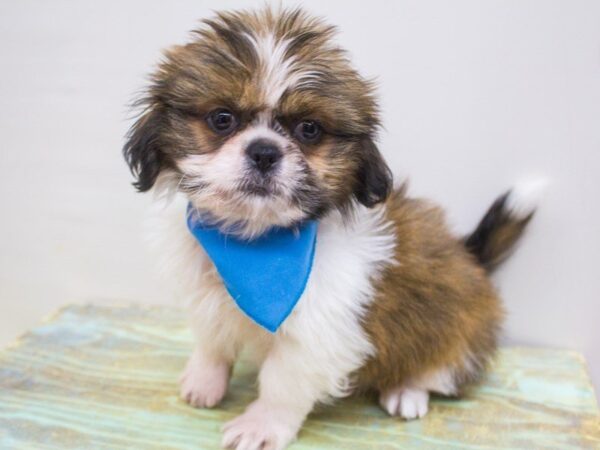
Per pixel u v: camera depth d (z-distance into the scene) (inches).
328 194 14.4
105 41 21.8
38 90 22.9
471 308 18.0
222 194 13.9
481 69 19.8
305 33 14.2
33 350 20.4
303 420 16.7
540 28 19.1
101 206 23.8
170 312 23.4
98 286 24.8
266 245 15.1
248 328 16.4
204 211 15.2
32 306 25.7
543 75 19.4
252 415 16.4
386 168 15.2
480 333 18.3
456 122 20.3
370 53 20.2
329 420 17.3
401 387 18.0
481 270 19.2
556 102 19.6
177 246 16.4
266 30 14.1
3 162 24.0
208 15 20.8
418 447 16.0
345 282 15.5
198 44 14.2
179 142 14.1
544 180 20.2
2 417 16.6
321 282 15.3
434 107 20.3
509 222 20.1
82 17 21.8
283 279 14.8
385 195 15.3
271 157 13.6
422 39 19.9
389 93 20.4
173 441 15.9
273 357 16.1
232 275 15.0
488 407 17.9
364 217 16.4
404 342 16.9
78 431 16.1
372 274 16.0
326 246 15.6
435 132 20.5
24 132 23.5
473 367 18.3
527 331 21.7
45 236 24.6
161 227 16.8
